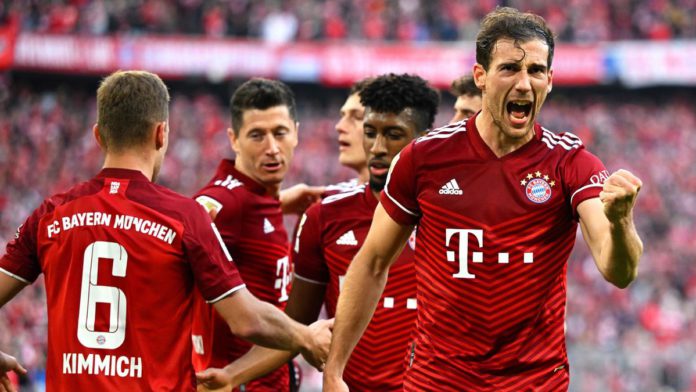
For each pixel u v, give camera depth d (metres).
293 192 12.64
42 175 54.50
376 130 10.16
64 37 60.06
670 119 66.31
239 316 7.77
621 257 7.10
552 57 7.79
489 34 7.70
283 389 11.27
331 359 8.52
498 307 7.76
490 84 7.68
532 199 7.76
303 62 63.06
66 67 60.09
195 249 7.73
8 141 56.78
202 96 65.44
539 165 7.83
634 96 69.25
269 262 11.18
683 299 48.56
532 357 7.77
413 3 64.88
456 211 7.87
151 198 7.83
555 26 65.44
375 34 63.81
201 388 9.51
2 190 52.22
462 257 7.83
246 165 11.34
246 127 11.25
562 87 68.94
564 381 7.93
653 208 56.28
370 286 8.61
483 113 7.96
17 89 61.78
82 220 7.79
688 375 38.28
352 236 10.25
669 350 40.44
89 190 7.90
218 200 10.86
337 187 12.38
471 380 7.82
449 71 63.50
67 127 59.03
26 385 31.47
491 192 7.81
